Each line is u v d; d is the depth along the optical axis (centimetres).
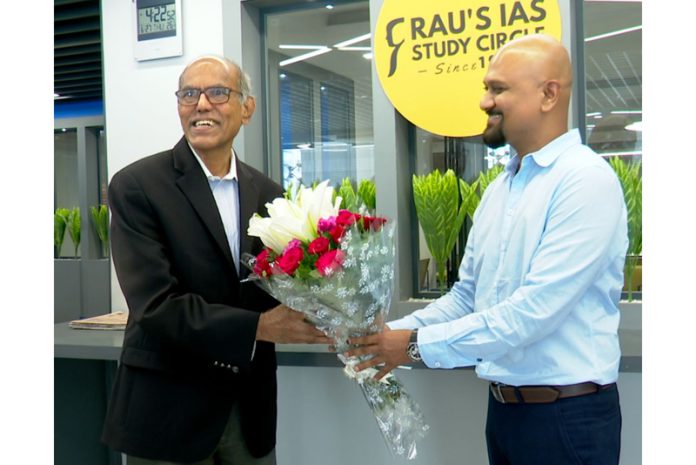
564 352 147
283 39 298
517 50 152
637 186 230
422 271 274
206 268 164
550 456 148
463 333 150
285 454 263
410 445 173
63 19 363
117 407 167
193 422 163
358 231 149
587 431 146
